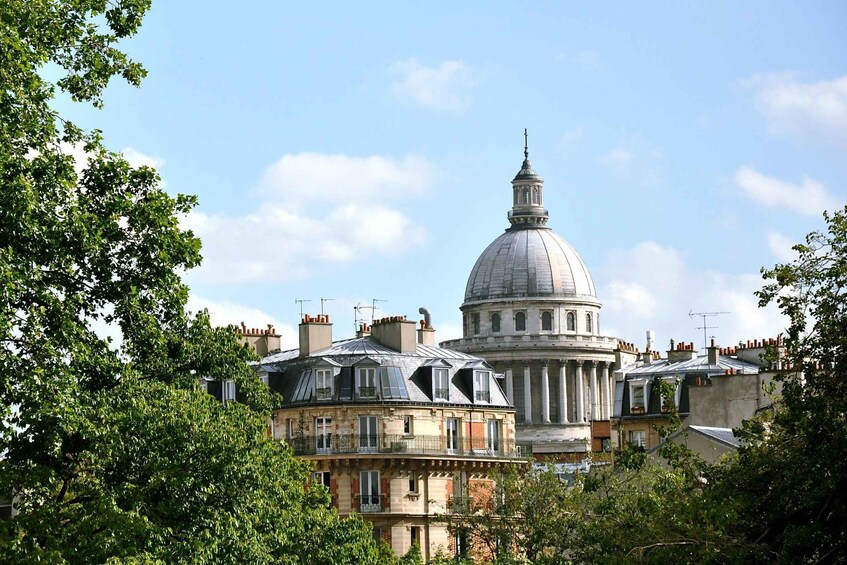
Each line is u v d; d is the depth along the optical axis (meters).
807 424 72.12
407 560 108.81
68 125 71.62
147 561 66.31
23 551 64.69
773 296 73.62
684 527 72.88
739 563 70.38
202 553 69.88
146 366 77.38
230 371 81.44
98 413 68.44
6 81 66.25
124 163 72.06
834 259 73.19
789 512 72.75
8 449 68.12
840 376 72.69
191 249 72.69
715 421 146.00
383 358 143.25
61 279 68.81
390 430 141.12
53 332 66.19
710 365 181.00
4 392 64.50
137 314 71.69
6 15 68.00
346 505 139.25
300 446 141.50
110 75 74.25
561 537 105.81
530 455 153.88
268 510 80.38
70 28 73.31
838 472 70.94
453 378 146.88
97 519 67.31
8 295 62.78
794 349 74.06
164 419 71.31
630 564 73.19
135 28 74.94
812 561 71.50
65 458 70.31
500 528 129.62
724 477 75.81
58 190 68.12
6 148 65.75
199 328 80.69
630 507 92.38
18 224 64.50
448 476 142.75
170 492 71.00
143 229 71.56
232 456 72.69
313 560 90.50
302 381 143.12
